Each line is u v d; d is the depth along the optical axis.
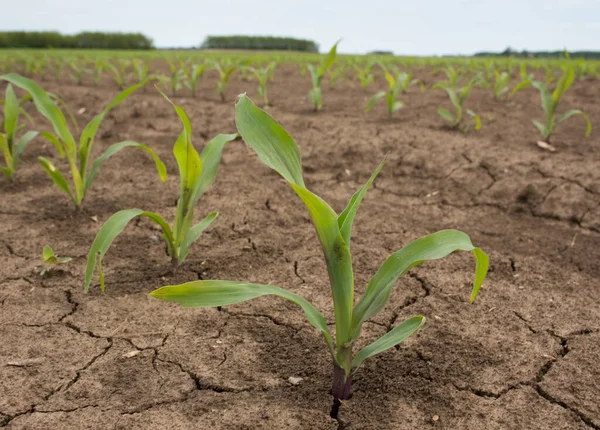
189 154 2.00
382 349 1.38
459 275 2.34
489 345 1.81
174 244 2.24
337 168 3.88
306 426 1.42
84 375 1.64
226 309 2.04
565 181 3.37
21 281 2.23
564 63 7.55
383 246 2.65
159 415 1.47
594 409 1.49
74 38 30.81
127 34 32.44
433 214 3.10
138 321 1.94
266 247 2.61
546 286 2.24
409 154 3.99
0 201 3.14
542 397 1.55
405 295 2.17
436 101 6.41
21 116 5.44
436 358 1.73
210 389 1.58
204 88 7.76
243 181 3.59
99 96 6.55
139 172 3.75
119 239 2.67
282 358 1.73
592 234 2.82
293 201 3.25
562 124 5.13
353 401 1.52
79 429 1.41
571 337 1.86
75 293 2.14
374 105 6.08
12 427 1.42
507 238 2.76
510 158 3.79
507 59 14.94
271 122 1.20
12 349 1.76
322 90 7.60
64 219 2.90
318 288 2.22
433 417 1.46
